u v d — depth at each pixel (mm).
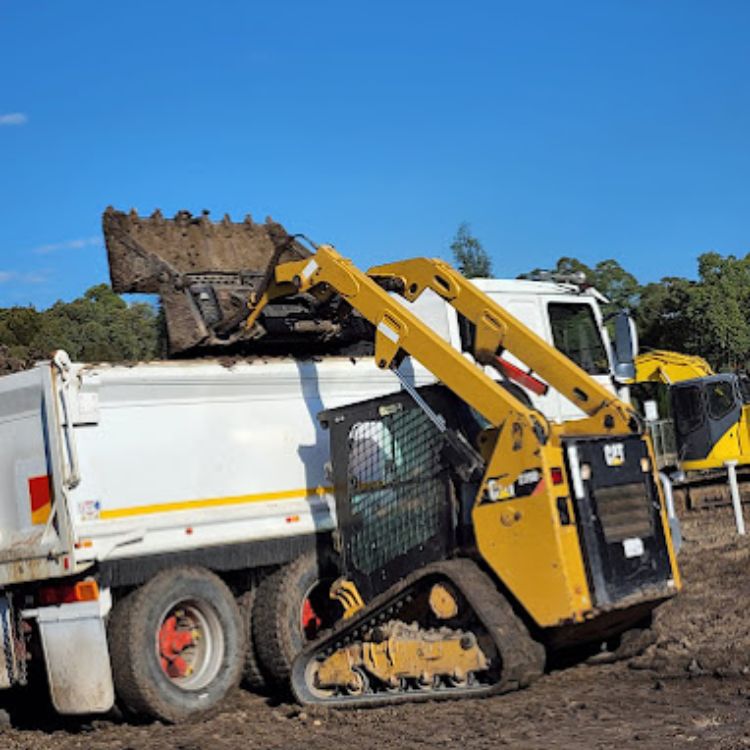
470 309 9172
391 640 8422
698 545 17062
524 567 7621
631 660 8953
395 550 8734
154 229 11906
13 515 9125
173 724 8828
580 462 7707
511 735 6930
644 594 7828
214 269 11922
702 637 9523
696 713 7027
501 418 7832
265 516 9789
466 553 8266
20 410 9078
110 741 8492
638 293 53344
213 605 9195
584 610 7496
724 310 48719
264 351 11109
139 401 9258
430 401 8516
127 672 8695
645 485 8109
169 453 9352
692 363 29203
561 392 8664
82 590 8789
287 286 10211
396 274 9648
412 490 8641
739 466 26797
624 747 6328
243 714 9078
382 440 8898
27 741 8984
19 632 9234
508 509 7695
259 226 12727
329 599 9992
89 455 8930
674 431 27672
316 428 10383
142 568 9047
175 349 10820
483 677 8109
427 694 8195
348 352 11461
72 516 8750
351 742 7336
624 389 12922
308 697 8852
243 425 9867
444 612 8078
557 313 12461
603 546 7699
